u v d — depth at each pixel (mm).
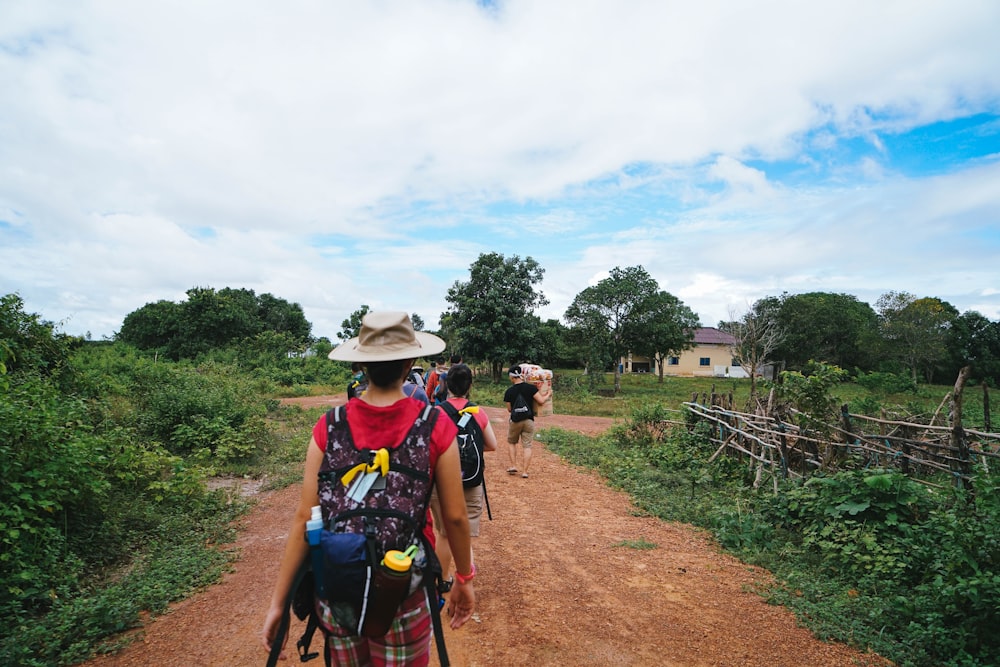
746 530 6188
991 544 4285
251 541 6195
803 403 7766
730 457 9453
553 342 47469
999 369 43875
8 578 4355
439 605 2018
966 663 3736
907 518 5703
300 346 38438
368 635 1846
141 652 3893
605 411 21531
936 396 28219
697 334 56875
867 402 14320
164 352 36406
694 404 11578
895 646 3971
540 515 7129
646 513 7293
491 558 5602
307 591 2029
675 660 3828
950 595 4148
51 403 6617
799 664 3805
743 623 4359
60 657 3746
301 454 10570
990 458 6797
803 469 7789
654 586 5027
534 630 4188
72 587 4715
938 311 47875
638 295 35406
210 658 3822
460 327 33938
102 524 5637
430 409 2090
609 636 4129
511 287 32625
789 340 45688
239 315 39125
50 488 5254
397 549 1862
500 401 22625
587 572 5316
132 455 7016
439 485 2072
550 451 11680
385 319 2133
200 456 9359
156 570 5109
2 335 9188
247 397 16062
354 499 1910
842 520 5848
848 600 4637
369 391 2166
